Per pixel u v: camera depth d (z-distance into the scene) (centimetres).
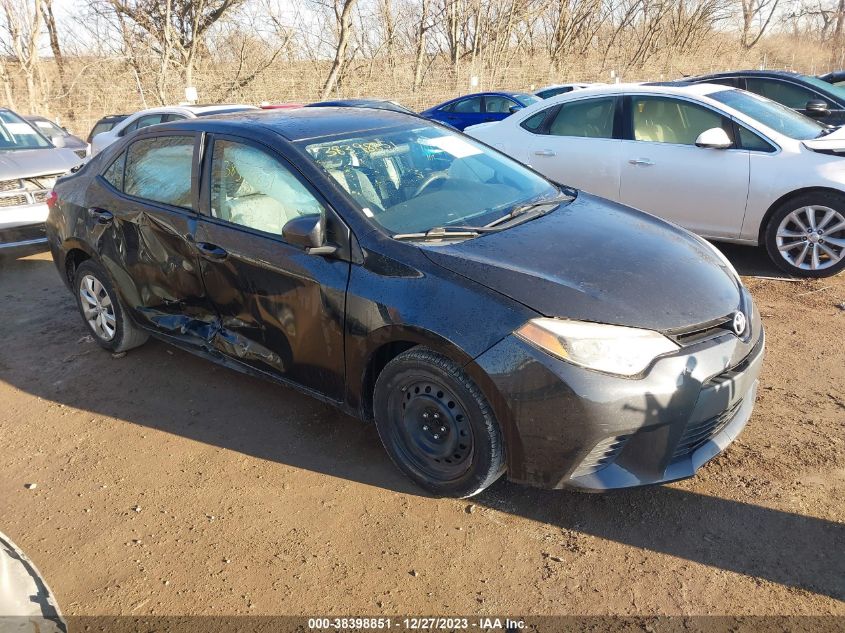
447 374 275
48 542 288
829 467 310
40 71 1906
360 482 317
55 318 537
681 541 272
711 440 289
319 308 313
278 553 276
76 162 724
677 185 586
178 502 310
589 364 254
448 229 314
